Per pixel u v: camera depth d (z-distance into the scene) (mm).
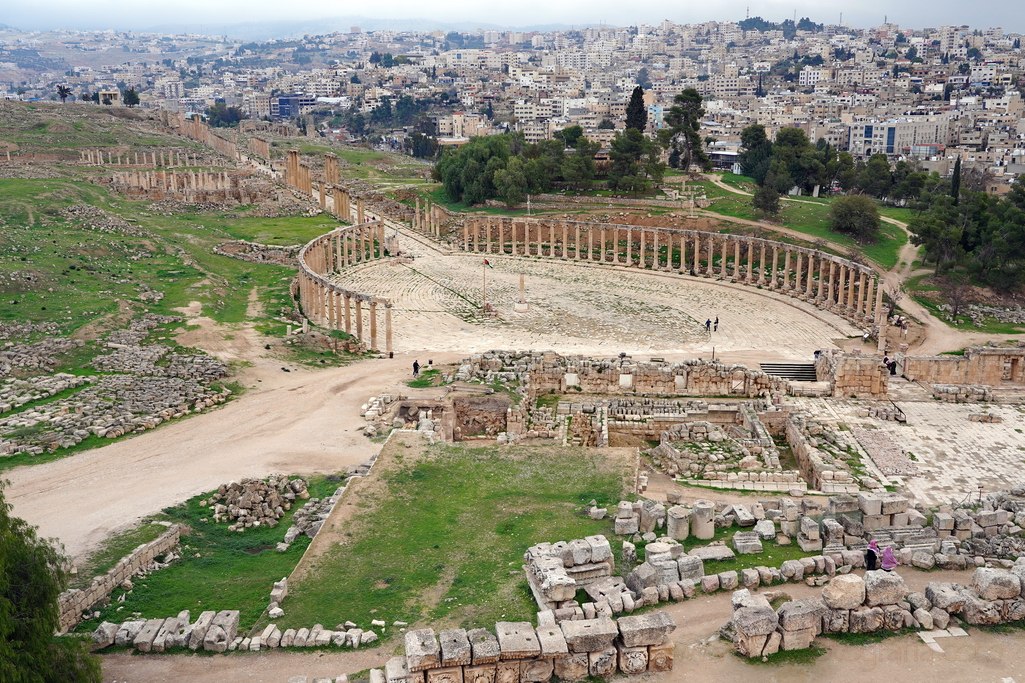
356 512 51875
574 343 107688
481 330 113500
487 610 39281
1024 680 32281
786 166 193250
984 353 90062
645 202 179125
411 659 31531
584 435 74625
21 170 196125
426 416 74875
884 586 35594
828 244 142750
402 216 197875
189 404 76875
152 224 159125
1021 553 43625
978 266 124188
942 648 34188
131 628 39875
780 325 117062
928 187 182250
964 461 68438
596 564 40719
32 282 107188
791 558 43406
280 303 115125
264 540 51625
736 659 33781
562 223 160750
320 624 40000
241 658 37812
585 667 32750
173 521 52781
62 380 80438
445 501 53344
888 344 106500
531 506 51969
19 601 33812
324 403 78875
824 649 34219
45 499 56094
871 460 68625
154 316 100812
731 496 59062
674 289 138125
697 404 80000
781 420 77375
